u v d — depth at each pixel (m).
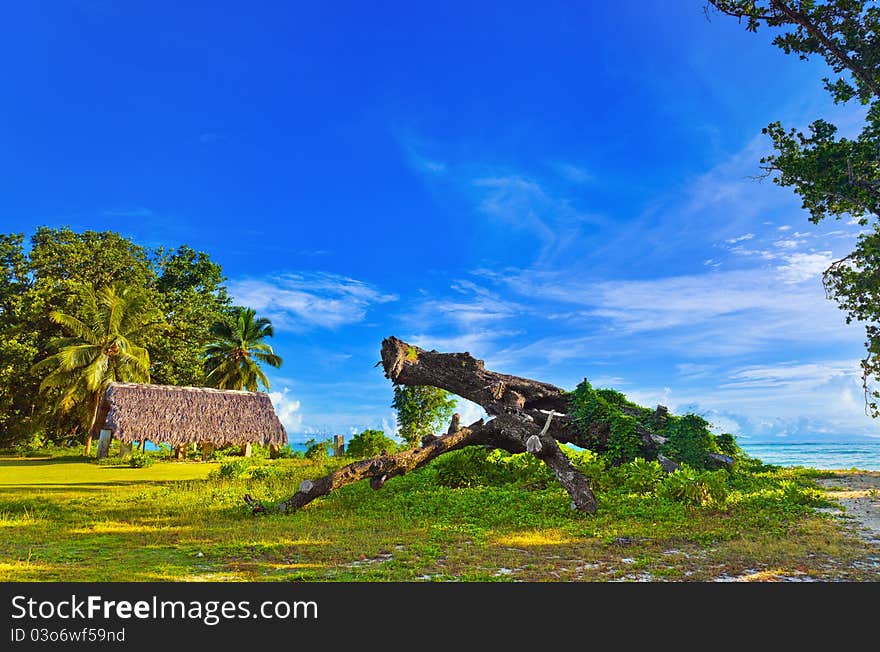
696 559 7.76
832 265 14.26
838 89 13.51
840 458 50.94
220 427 26.77
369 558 8.08
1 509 13.25
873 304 13.58
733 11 12.98
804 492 13.28
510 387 18.86
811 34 12.91
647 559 7.71
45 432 44.91
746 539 8.98
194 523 11.41
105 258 44.19
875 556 7.82
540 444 12.95
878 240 13.01
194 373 43.88
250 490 16.75
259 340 47.19
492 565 7.55
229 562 7.88
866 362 14.02
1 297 41.56
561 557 8.00
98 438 34.62
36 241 43.28
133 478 22.03
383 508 13.09
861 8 12.33
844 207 13.80
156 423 25.50
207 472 24.86
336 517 12.07
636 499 12.99
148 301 41.19
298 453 37.69
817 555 7.89
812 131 13.73
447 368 18.81
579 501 11.99
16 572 7.25
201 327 47.16
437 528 10.31
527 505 12.68
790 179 14.14
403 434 34.72
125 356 36.47
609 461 16.86
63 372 36.34
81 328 36.22
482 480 16.52
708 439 16.94
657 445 16.92
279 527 10.74
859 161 12.88
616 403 19.09
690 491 12.35
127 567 7.56
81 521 11.61
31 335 39.81
